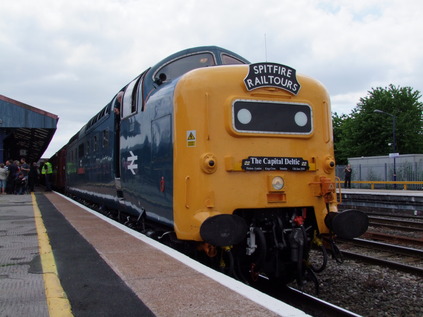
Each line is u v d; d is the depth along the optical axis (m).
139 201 7.37
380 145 49.72
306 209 6.22
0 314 3.42
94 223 8.46
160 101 6.39
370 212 18.06
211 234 5.20
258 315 3.32
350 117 54.31
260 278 6.70
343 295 6.21
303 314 3.34
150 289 4.02
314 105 6.25
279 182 5.80
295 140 6.04
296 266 6.09
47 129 21.83
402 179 30.12
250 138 5.76
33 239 6.78
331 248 6.22
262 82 5.87
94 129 11.91
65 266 4.93
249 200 5.66
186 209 5.57
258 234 5.71
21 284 4.25
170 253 5.48
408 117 47.97
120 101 9.02
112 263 5.00
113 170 9.27
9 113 19.09
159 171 6.35
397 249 8.96
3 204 13.38
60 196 17.62
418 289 6.38
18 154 35.84
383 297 6.07
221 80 5.73
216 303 3.60
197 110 5.63
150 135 6.75
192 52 7.33
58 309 3.53
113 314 3.42
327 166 6.18
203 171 5.52
